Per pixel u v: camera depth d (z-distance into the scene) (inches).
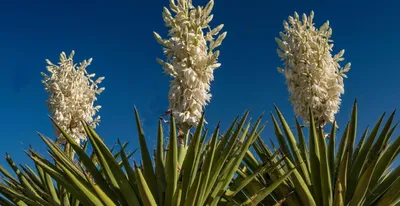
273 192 112.5
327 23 125.1
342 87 119.9
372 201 106.1
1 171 115.0
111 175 92.2
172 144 84.4
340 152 114.2
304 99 120.3
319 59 121.6
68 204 118.0
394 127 108.8
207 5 98.0
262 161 114.4
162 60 96.3
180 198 83.9
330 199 103.2
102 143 90.5
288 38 126.7
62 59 145.9
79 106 140.9
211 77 95.7
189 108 93.9
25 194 104.7
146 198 82.7
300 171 109.9
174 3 99.1
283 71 126.0
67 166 95.1
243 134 103.0
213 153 83.4
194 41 95.9
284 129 113.2
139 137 93.7
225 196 95.7
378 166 106.4
